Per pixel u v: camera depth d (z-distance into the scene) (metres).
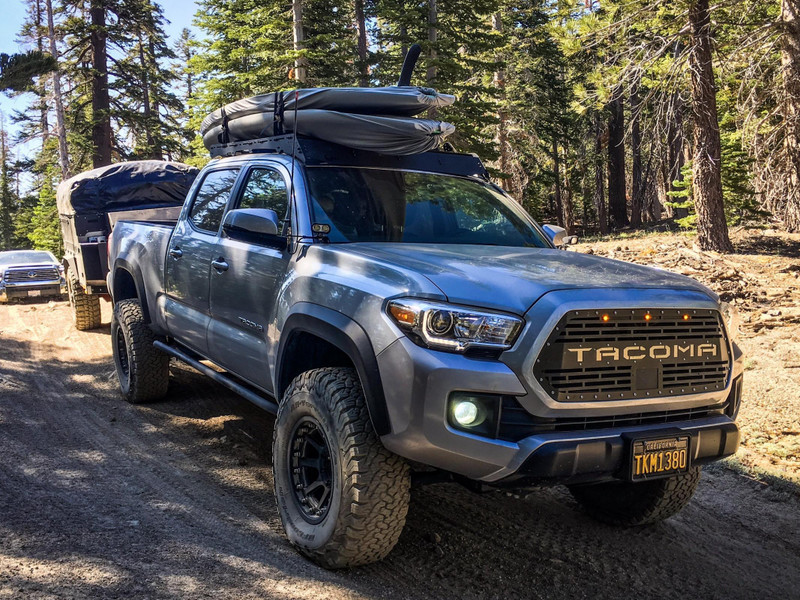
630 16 15.80
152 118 33.38
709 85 15.72
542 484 2.99
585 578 3.47
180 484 4.32
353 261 3.41
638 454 2.98
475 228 4.30
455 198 4.46
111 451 4.90
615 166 36.41
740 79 16.88
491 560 3.58
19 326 11.00
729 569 3.72
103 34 29.91
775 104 16.59
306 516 3.45
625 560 3.72
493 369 2.85
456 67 22.38
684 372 3.15
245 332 4.23
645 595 3.35
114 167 9.85
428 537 3.75
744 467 5.22
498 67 23.55
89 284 9.18
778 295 11.61
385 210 4.11
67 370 7.66
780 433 6.13
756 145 15.88
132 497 4.05
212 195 5.03
